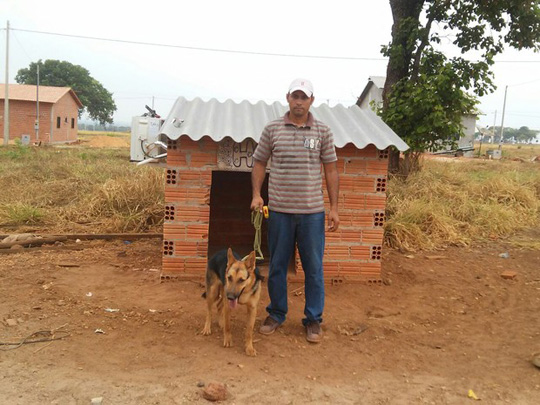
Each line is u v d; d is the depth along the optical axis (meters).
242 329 4.79
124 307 5.18
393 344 4.62
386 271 6.92
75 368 3.84
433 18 12.87
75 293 5.50
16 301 5.16
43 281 5.81
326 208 6.08
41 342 4.27
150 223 9.18
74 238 8.09
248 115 6.58
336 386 3.77
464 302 5.86
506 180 12.44
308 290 4.63
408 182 11.96
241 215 8.63
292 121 4.50
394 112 12.09
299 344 4.52
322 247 4.62
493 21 12.52
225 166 5.93
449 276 6.81
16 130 42.62
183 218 5.99
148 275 6.30
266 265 7.02
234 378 3.80
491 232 9.34
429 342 4.69
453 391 3.74
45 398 3.39
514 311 5.58
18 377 3.65
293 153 4.45
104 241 8.09
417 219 9.09
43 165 14.82
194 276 6.10
